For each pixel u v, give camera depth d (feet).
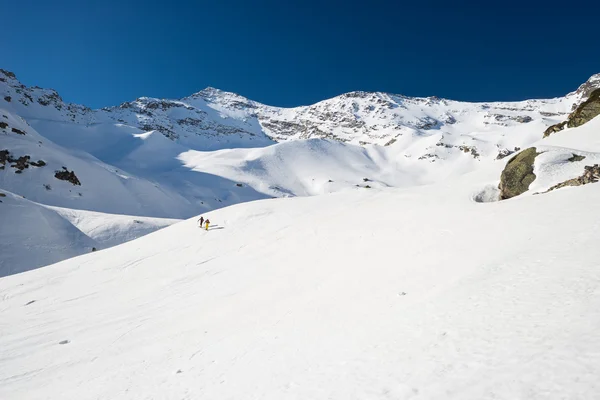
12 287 95.25
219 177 513.45
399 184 579.07
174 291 77.92
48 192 266.77
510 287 30.76
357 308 39.88
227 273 82.99
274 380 26.55
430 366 21.42
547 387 15.92
